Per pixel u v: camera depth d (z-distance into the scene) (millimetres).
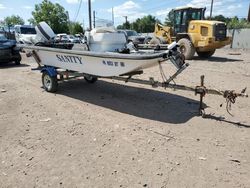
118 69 5805
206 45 13602
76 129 4789
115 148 4051
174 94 7070
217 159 3729
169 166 3551
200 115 5426
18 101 6594
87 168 3533
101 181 3252
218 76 9461
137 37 22969
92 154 3889
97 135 4520
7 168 3566
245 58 15586
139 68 5543
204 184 3176
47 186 3180
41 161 3725
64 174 3410
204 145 4133
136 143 4203
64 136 4508
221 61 13945
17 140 4387
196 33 14070
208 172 3420
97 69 6270
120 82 8633
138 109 5902
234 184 3182
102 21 7832
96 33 7102
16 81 9000
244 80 8758
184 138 4379
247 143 4207
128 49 6582
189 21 14797
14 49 12312
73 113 5668
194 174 3375
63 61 7156
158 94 7102
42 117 5438
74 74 6977
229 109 5766
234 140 4309
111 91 7543
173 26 16094
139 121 5156
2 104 6348
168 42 16328
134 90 7582
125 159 3734
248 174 3387
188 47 14172
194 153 3885
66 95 7184
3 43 12117
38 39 8547
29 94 7285
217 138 4379
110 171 3455
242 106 6012
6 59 12086
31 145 4199
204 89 5180
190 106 6031
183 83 8281
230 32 25703
